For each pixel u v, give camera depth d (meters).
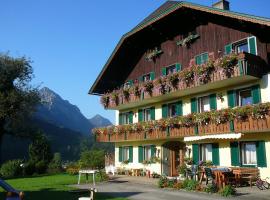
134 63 32.00
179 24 27.25
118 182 23.80
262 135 20.30
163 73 28.14
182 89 24.05
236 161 21.59
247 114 19.61
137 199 16.09
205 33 24.86
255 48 21.08
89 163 35.47
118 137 31.00
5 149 76.81
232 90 22.34
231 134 20.44
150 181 24.17
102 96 32.91
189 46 26.06
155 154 28.64
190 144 25.33
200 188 18.44
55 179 26.50
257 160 20.41
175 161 27.11
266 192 17.39
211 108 23.69
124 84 32.91
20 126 39.84
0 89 38.50
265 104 18.72
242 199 15.55
